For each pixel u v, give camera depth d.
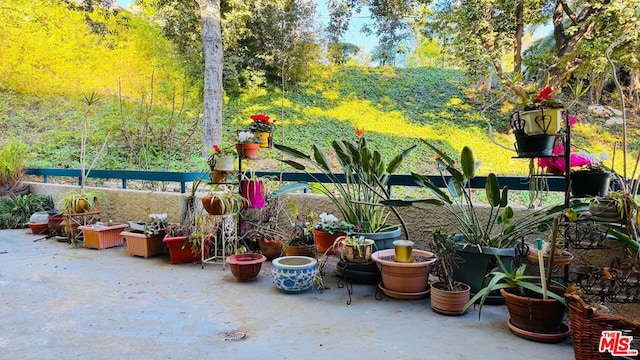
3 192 5.50
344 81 11.50
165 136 7.80
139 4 9.94
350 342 1.83
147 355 1.71
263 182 3.51
